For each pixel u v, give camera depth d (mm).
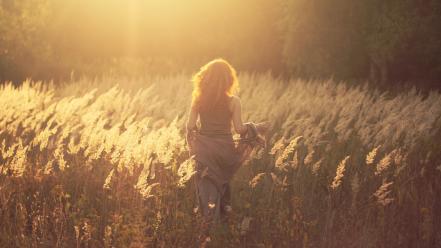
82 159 6312
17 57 22016
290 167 6371
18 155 5086
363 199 5602
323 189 5852
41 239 4590
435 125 8430
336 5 15992
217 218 4965
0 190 5156
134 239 4344
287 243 4699
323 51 16625
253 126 5199
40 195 5375
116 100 9133
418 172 6227
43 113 7402
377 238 4785
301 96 11430
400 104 9258
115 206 5203
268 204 5270
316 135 6453
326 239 4801
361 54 16219
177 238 4629
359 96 10234
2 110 7578
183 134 8266
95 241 4531
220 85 5027
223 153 5086
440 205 5336
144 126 5949
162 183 5723
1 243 4445
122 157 5309
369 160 5043
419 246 4711
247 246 4754
